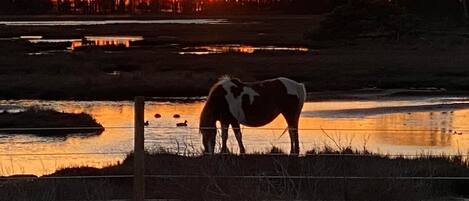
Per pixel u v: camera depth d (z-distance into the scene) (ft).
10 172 54.80
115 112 111.34
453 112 107.55
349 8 269.23
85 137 85.51
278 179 32.76
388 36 260.21
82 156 67.36
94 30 388.98
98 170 44.16
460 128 89.04
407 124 93.71
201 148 52.21
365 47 234.38
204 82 141.79
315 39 275.39
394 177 31.63
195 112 108.78
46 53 212.23
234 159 35.06
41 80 141.28
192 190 28.58
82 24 485.15
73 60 184.55
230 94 48.96
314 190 29.81
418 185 32.32
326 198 29.55
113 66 175.73
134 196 26.40
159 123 93.66
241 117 49.32
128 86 136.15
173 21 584.40
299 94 51.42
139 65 177.27
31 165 59.62
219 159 33.45
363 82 148.97
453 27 313.32
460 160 43.50
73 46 255.09
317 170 32.22
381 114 105.19
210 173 29.81
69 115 99.55
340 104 118.62
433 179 34.63
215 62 179.32
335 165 33.81
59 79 142.72
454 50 219.41
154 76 147.95
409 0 359.05
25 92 131.13
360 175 32.27
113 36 335.67
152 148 56.59
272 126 80.02
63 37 327.47
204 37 320.50
